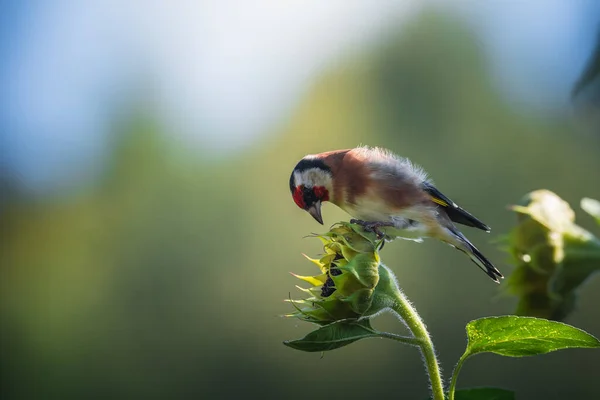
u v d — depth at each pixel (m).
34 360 21.97
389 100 19.92
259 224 21.42
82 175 24.20
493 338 3.02
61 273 23.02
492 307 15.45
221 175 22.72
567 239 4.68
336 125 21.30
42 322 22.50
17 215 24.33
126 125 24.22
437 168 18.19
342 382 16.97
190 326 20.72
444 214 5.73
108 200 23.75
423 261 15.95
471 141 18.20
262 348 19.62
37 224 24.12
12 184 24.62
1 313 22.31
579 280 4.68
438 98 19.09
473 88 18.67
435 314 15.65
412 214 5.63
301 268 20.34
